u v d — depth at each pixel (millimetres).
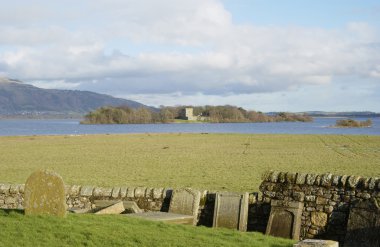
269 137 107625
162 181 34906
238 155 61188
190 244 12531
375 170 41906
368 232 14359
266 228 16141
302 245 10078
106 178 37062
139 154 62906
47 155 61250
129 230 13586
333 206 15781
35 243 12117
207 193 17625
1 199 19516
